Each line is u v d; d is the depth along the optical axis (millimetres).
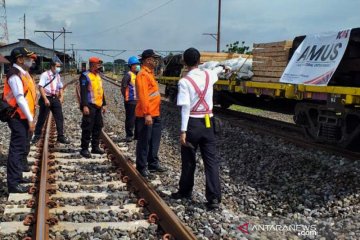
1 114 6363
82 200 6184
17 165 6445
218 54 18391
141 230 5133
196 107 5988
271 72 12461
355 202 6652
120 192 6582
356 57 9625
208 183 6055
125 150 10039
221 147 11008
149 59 7418
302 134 12180
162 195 6543
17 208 5785
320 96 9742
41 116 10664
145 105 7223
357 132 8883
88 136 8906
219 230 5152
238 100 16297
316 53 10039
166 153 10555
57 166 8133
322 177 7809
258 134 11539
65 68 86750
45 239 4609
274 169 8727
